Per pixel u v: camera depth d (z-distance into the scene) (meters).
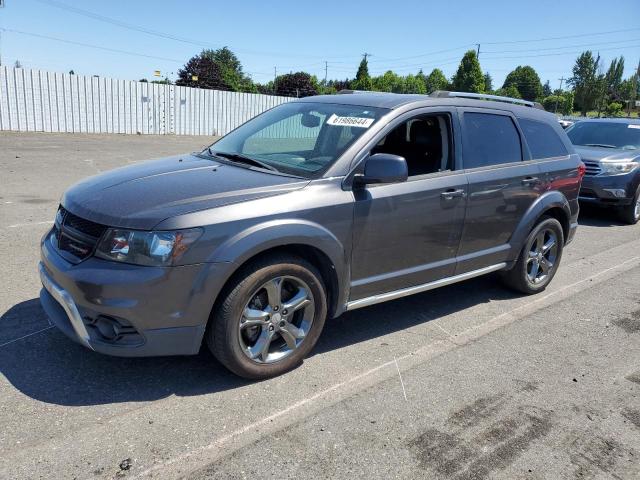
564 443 3.10
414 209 4.08
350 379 3.66
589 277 6.35
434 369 3.88
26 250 5.87
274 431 3.03
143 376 3.51
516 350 4.28
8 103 20.19
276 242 3.31
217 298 3.26
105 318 3.07
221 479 2.63
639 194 9.66
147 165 4.18
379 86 92.75
